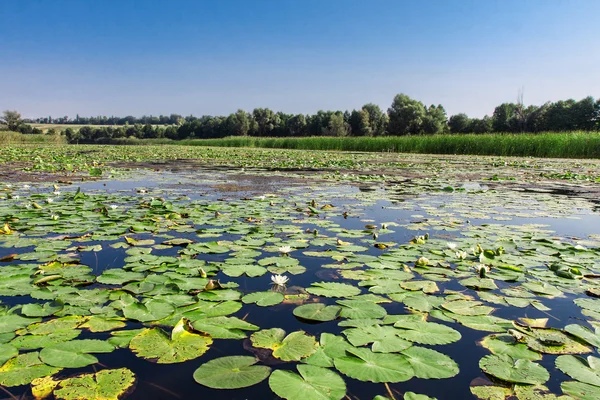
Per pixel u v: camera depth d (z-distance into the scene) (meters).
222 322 1.73
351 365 1.40
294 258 2.73
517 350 1.56
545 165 12.47
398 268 2.56
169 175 8.73
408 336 1.63
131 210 4.33
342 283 2.27
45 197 5.20
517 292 2.19
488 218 4.25
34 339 1.56
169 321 1.75
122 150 22.81
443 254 2.88
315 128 57.03
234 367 1.39
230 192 6.03
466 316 1.87
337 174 9.27
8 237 3.10
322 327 1.74
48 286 2.12
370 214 4.42
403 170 10.71
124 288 2.09
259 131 61.50
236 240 3.16
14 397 1.20
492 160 14.95
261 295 2.05
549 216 4.34
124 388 1.27
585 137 16.61
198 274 2.35
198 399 1.22
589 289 2.22
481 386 1.32
